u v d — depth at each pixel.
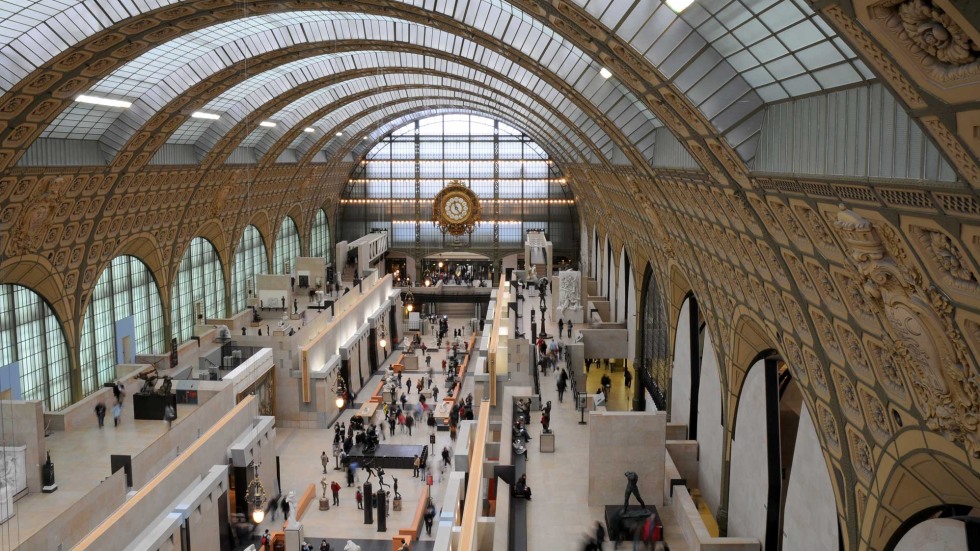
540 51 25.08
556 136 47.78
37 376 36.09
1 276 32.38
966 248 9.25
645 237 35.72
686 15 14.40
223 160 47.78
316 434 46.97
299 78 44.19
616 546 23.34
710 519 28.89
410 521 34.72
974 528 13.77
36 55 25.08
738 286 21.28
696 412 32.84
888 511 15.16
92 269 39.41
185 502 27.70
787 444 26.67
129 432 32.62
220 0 25.98
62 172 32.47
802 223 14.05
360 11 28.03
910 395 12.55
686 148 18.20
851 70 11.12
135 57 28.97
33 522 24.02
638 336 44.56
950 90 7.80
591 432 25.98
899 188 9.78
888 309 11.55
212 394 36.12
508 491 26.47
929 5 7.18
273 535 31.58
